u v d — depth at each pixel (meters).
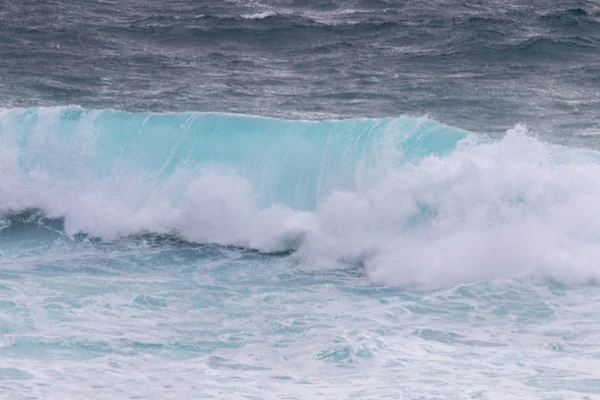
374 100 69.19
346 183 48.62
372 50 91.81
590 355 31.52
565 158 46.12
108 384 29.16
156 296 38.81
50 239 48.94
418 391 28.17
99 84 75.06
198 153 51.69
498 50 88.94
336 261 45.12
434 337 33.69
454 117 63.56
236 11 119.25
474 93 71.19
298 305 37.97
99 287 39.84
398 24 105.38
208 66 84.25
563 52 87.69
